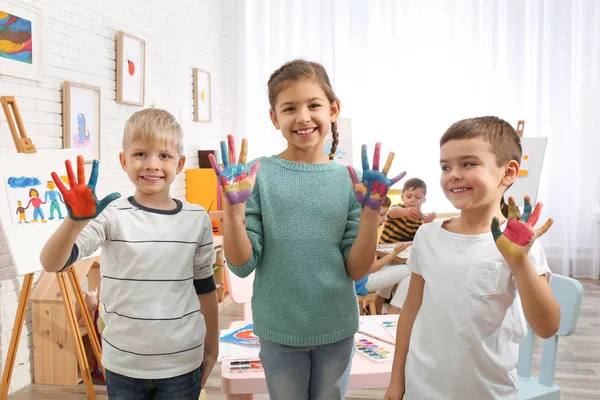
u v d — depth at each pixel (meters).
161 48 3.82
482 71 4.93
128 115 3.39
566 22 4.79
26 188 2.17
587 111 4.82
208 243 1.30
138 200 1.27
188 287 1.24
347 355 1.18
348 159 3.12
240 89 5.18
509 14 4.84
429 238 1.13
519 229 0.90
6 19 2.34
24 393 2.45
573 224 4.89
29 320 2.58
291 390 1.15
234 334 1.63
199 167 4.43
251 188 1.08
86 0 2.92
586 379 2.58
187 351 1.21
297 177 1.17
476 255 1.04
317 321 1.12
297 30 5.05
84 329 2.61
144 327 1.17
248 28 5.16
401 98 5.00
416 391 1.07
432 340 1.06
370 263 1.14
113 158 3.23
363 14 4.97
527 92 4.90
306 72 1.13
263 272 1.16
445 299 1.05
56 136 2.71
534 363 2.70
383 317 1.84
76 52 2.84
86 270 2.63
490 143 1.02
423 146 5.01
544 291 0.93
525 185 3.03
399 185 5.04
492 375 1.03
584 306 3.90
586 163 4.85
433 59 4.96
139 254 1.19
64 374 2.55
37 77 2.53
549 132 4.89
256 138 5.19
